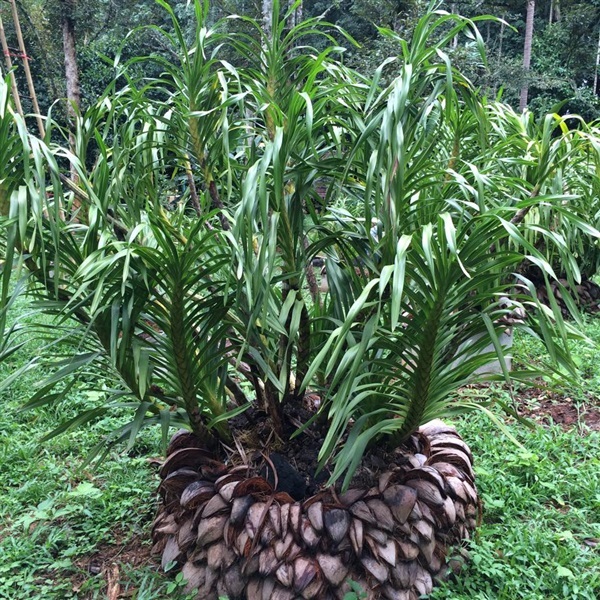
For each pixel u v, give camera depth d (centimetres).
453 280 181
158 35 840
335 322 214
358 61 820
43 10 882
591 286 595
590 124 387
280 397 245
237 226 179
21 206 167
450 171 201
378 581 205
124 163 241
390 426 210
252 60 238
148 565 246
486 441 345
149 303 203
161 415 219
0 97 170
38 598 228
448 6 948
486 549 240
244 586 209
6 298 175
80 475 323
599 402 406
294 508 209
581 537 266
